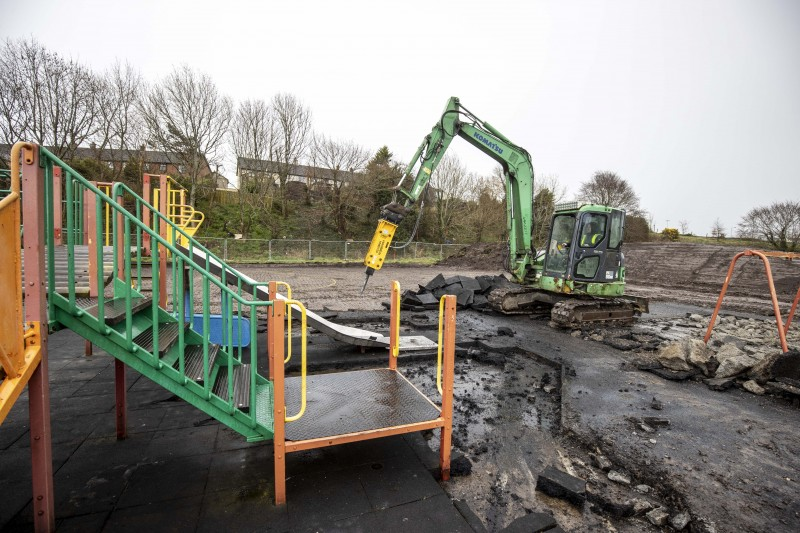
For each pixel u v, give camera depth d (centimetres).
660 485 329
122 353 265
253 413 284
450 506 286
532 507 303
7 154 1966
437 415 327
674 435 415
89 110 2164
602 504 304
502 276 1443
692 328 983
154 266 270
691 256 2350
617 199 4225
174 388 273
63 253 450
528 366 657
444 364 317
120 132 2347
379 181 3238
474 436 413
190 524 257
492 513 294
